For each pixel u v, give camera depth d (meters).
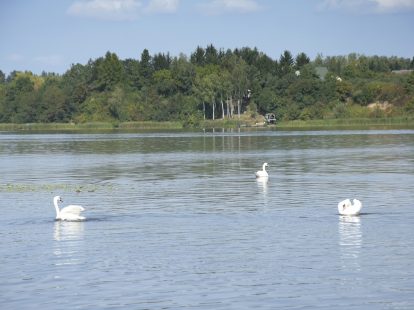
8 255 29.45
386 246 30.28
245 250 29.88
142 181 56.53
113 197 46.72
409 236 32.22
